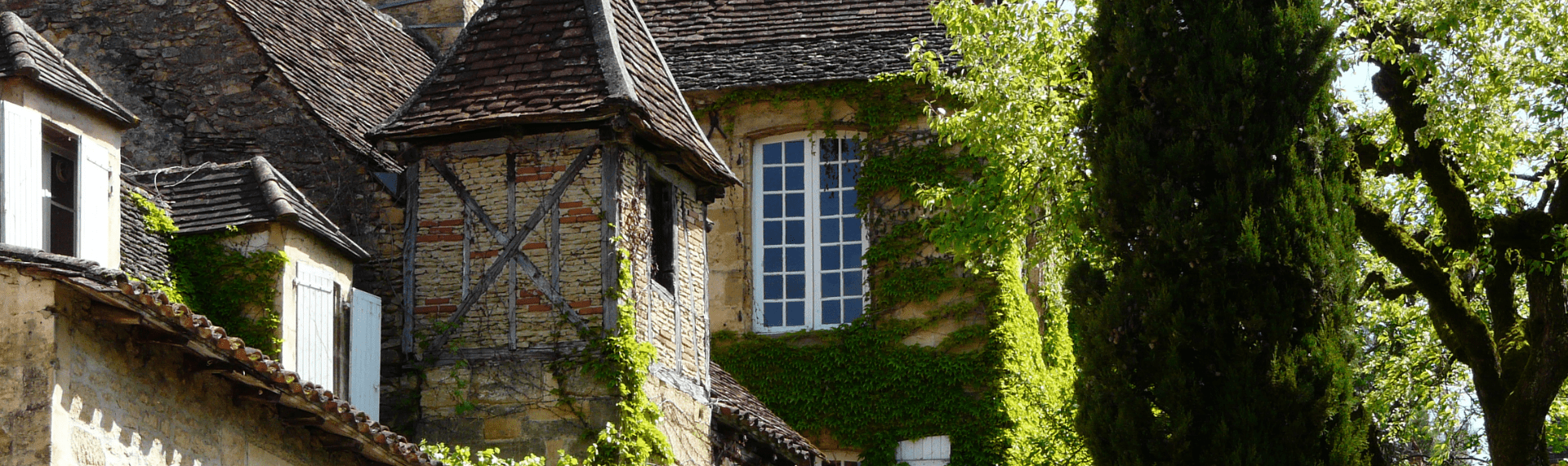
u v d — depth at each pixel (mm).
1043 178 15867
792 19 21812
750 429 16578
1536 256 13711
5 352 8336
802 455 17453
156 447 9188
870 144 20406
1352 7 14250
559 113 14719
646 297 15008
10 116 9992
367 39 19312
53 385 8297
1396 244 14195
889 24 21359
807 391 20078
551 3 15898
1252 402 11922
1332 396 11938
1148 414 12180
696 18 22156
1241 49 12703
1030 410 19922
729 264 20594
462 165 15078
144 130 15898
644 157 15406
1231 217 12250
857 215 20438
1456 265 14688
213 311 12547
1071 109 15609
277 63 15953
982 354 19781
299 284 12906
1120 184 12719
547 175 14883
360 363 13789
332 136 15570
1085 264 12992
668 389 15180
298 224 12922
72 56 16250
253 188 13070
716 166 16422
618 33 15875
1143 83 12898
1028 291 21312
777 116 20703
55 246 10516
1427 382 16781
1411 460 17844
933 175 20109
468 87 15297
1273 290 12078
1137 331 12383
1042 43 16281
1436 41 13906
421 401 14602
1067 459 16875
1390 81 14273
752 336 20375
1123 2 13289
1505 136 13797
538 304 14633
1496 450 13477
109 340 8883
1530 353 13477
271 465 10500
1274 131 12555
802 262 20609
